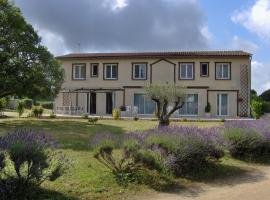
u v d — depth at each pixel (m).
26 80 25.88
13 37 26.03
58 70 27.69
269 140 14.10
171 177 10.22
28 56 26.62
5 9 26.28
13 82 25.31
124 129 23.92
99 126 25.73
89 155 13.08
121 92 42.72
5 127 24.05
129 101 42.53
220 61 41.03
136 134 10.70
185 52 43.00
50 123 27.52
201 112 41.00
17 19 26.06
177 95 22.80
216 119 34.34
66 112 40.88
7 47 25.97
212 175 11.08
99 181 9.45
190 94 41.41
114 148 9.88
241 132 13.66
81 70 43.75
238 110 40.75
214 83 41.12
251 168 12.47
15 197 7.51
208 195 9.09
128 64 42.62
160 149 10.29
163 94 22.67
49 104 53.38
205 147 11.50
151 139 10.48
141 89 42.19
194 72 41.41
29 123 27.33
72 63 43.78
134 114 40.16
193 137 11.34
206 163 11.76
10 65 25.92
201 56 41.09
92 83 43.38
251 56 40.53
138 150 9.85
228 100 40.97
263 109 42.03
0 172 7.31
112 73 43.09
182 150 10.62
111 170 9.94
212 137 12.26
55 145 8.27
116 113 33.81
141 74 42.47
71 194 8.50
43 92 26.94
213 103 41.19
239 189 9.71
